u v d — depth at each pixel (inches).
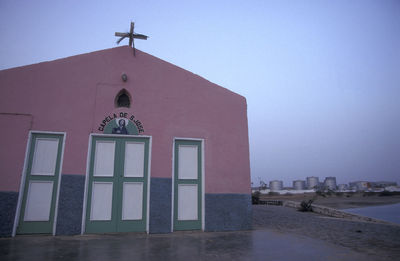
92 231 299.0
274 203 1283.2
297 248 241.0
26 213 288.2
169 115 349.1
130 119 335.0
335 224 458.6
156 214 318.0
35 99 311.1
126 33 353.4
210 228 334.3
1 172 287.4
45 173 300.2
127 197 316.8
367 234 342.0
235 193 354.9
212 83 377.7
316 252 226.8
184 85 364.5
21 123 302.5
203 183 344.8
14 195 286.0
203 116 363.3
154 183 325.1
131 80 345.1
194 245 249.4
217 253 219.8
